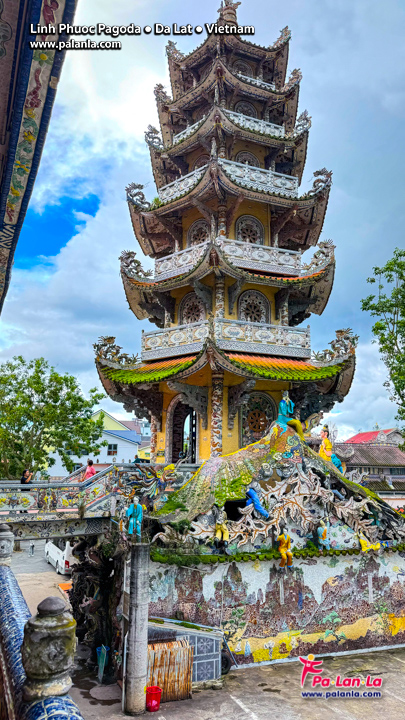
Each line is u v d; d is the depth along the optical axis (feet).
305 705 48.96
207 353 74.64
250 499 62.34
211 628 55.26
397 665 59.93
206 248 81.46
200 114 104.78
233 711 47.47
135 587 48.80
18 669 12.91
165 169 110.11
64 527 65.31
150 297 103.50
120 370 92.99
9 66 17.75
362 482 80.74
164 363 91.50
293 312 102.12
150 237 107.14
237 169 92.84
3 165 21.16
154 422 96.78
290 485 65.62
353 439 245.86
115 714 46.83
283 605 61.46
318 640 62.54
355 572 66.85
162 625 52.31
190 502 62.08
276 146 100.27
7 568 27.40
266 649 59.47
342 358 87.56
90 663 63.72
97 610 66.28
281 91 101.19
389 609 67.97
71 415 130.62
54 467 205.16
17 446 127.75
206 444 85.46
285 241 111.55
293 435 68.49
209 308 90.17
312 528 66.08
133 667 47.29
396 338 105.70
